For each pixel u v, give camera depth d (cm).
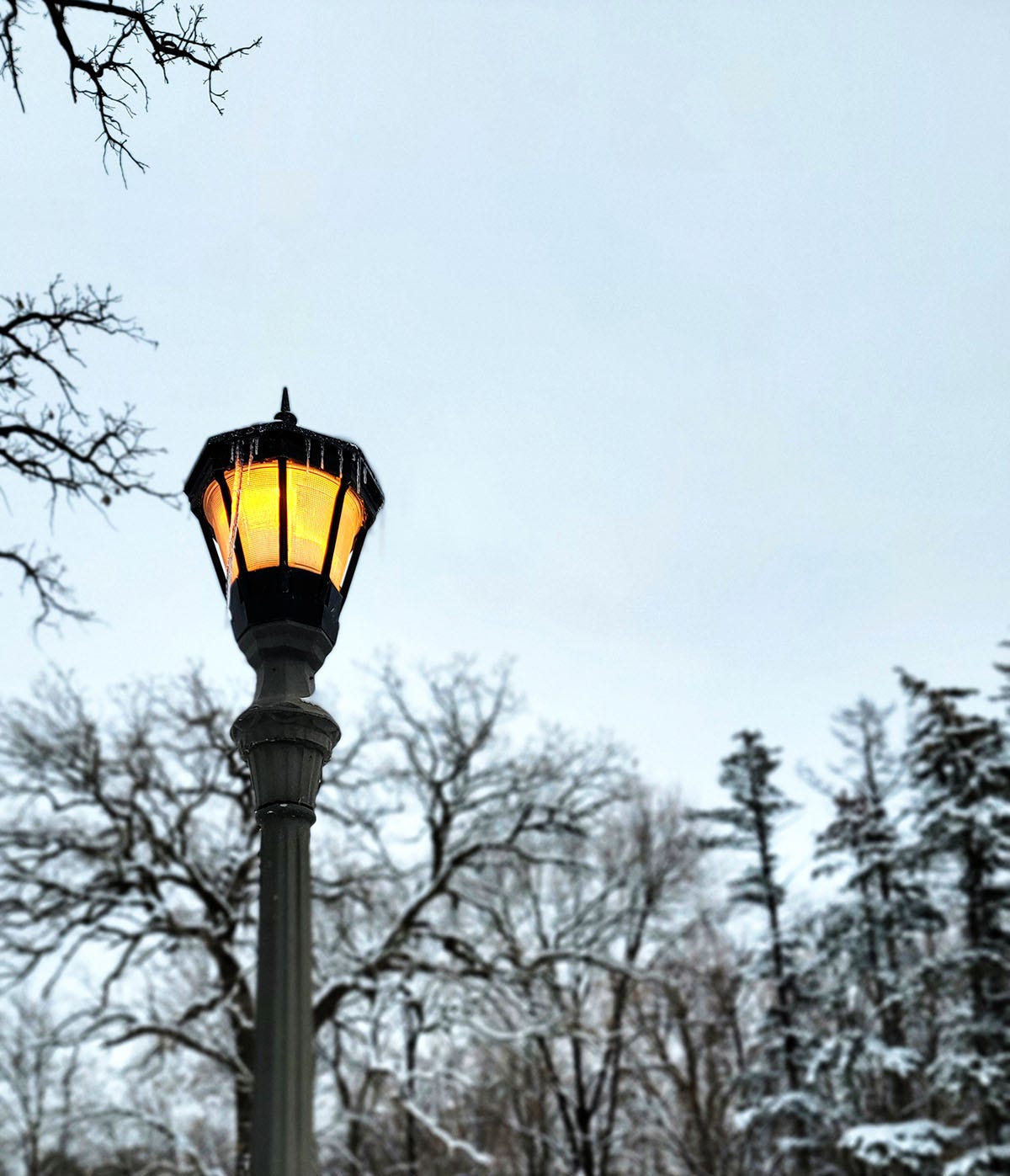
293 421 486
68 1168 3584
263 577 457
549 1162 3691
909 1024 3212
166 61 539
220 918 2267
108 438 721
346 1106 2933
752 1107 3253
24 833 2336
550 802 2650
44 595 755
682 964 3272
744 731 3597
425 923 2433
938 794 2794
